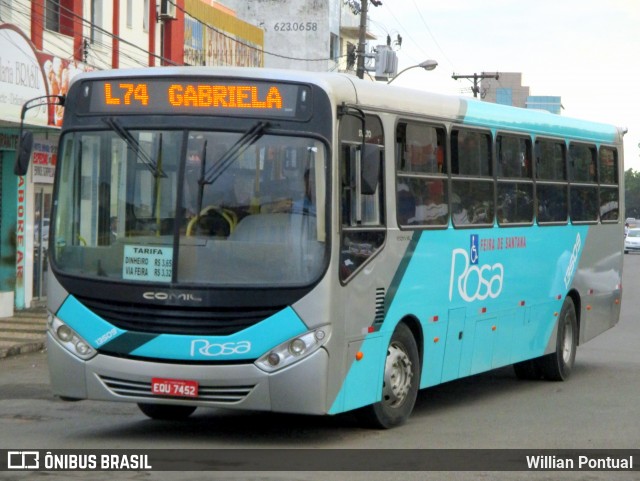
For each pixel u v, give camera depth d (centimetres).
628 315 2841
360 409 1079
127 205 973
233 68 973
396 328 1100
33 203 2436
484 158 1305
